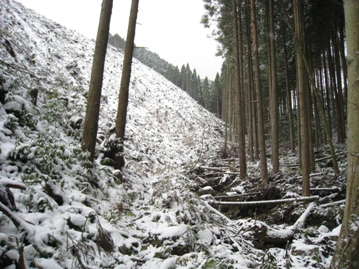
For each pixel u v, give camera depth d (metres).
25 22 20.62
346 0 2.91
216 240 5.69
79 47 27.45
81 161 6.18
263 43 19.52
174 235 5.04
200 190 10.08
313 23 16.02
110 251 4.27
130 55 8.61
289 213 7.64
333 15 15.83
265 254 5.04
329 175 10.44
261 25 18.08
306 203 7.82
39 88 8.47
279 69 22.33
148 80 39.09
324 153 17.48
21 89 7.05
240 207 8.84
